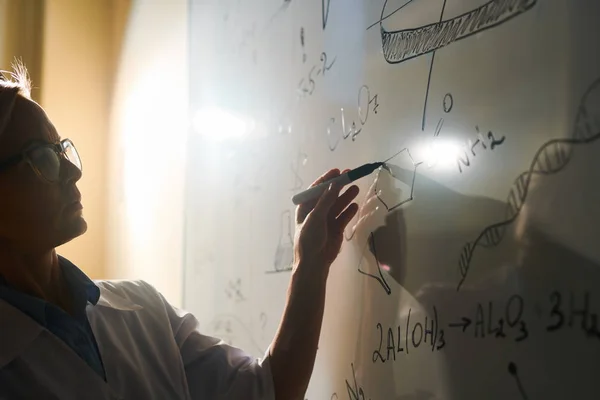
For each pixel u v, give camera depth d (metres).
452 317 0.54
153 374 0.79
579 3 0.42
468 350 0.52
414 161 0.60
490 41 0.50
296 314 0.73
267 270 0.97
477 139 0.51
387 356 0.64
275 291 0.94
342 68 0.75
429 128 0.58
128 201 1.88
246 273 1.06
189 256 1.38
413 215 0.60
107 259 2.09
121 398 0.72
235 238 1.12
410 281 0.60
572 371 0.42
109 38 2.13
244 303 1.07
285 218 0.91
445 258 0.55
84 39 2.09
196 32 1.38
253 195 1.04
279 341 0.76
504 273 0.48
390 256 0.64
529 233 0.46
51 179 0.72
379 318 0.66
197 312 1.32
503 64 0.49
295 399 0.73
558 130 0.43
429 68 0.58
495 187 0.49
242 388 0.76
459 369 0.53
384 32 0.66
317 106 0.82
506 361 0.48
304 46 0.86
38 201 0.71
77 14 2.07
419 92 0.60
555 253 0.43
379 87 0.67
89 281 0.82
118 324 0.81
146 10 1.78
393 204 0.64
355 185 0.71
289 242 0.89
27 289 0.75
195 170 1.35
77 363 0.70
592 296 0.40
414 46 0.61
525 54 0.47
